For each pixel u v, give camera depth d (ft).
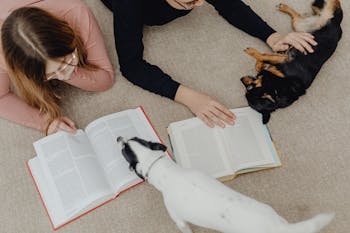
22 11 3.56
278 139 4.65
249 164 4.42
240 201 3.42
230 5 4.97
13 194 4.58
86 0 5.53
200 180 3.52
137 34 4.37
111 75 4.88
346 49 5.11
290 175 4.48
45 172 4.40
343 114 4.75
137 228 4.38
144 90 5.03
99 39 4.55
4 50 3.65
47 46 3.52
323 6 4.90
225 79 5.05
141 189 4.50
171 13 4.75
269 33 4.97
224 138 4.51
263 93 4.36
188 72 5.11
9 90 4.56
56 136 4.50
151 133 4.61
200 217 3.52
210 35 5.31
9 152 4.78
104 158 4.42
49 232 4.37
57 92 5.06
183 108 4.89
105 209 4.44
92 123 4.59
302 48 4.57
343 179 4.43
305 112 4.78
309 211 4.31
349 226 4.21
